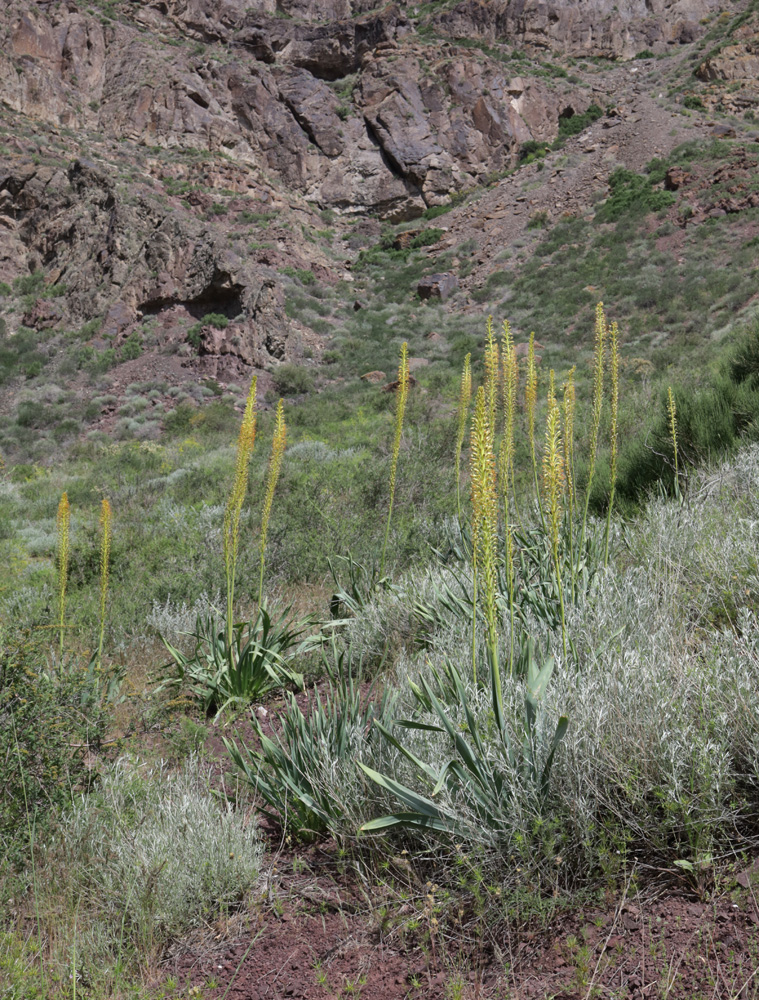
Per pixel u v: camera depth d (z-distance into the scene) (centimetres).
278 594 697
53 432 3078
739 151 4706
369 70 6412
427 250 5259
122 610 648
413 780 285
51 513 1633
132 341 3656
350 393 3278
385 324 4253
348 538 763
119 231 4025
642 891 225
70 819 316
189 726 399
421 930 239
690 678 263
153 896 268
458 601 442
